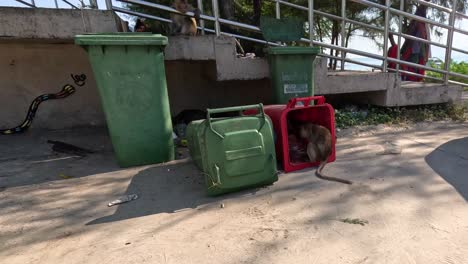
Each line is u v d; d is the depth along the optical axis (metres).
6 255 2.22
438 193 2.91
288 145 3.89
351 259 2.06
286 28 5.21
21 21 4.13
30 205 2.96
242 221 2.57
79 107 5.99
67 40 4.69
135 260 2.12
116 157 3.93
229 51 5.01
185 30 5.49
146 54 3.67
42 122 5.84
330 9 11.44
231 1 9.03
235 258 2.11
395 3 10.44
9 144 4.93
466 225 2.38
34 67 5.64
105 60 3.54
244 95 6.93
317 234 2.35
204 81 6.64
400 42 6.02
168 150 4.04
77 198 3.09
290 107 3.56
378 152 4.13
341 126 5.36
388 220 2.49
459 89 6.41
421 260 2.03
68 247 2.30
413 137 4.80
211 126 2.86
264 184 3.20
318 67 5.39
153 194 3.15
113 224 2.60
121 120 3.74
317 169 3.55
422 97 6.16
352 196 2.93
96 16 4.34
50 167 3.94
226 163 2.91
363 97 6.54
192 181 3.44
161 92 3.86
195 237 2.37
